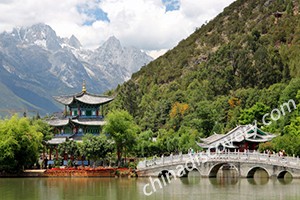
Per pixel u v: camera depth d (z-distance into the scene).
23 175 106.00
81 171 104.19
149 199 69.12
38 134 111.88
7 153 101.44
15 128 105.81
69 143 112.94
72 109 133.62
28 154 106.50
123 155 135.00
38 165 117.75
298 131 113.81
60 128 131.62
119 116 112.50
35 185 87.75
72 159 116.12
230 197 69.75
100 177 103.75
